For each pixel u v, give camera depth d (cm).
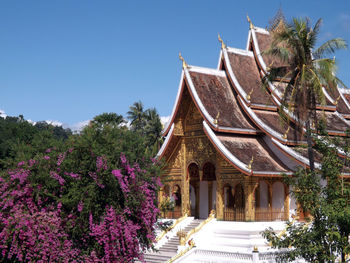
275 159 3309
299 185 2167
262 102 3534
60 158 2042
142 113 7325
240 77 3666
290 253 2119
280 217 3194
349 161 2256
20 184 2020
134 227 2089
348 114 4019
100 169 2042
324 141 2344
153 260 2972
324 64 2467
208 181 3644
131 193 2141
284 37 2542
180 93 3569
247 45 3997
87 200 2002
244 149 3294
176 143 3681
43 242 1897
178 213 3631
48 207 2019
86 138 2141
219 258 2750
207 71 3678
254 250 2614
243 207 3341
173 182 3691
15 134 6088
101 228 1992
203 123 3344
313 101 2538
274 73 2694
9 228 1886
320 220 2077
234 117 3469
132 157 2203
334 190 2103
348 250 1983
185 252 2827
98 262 2019
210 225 3178
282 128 3384
